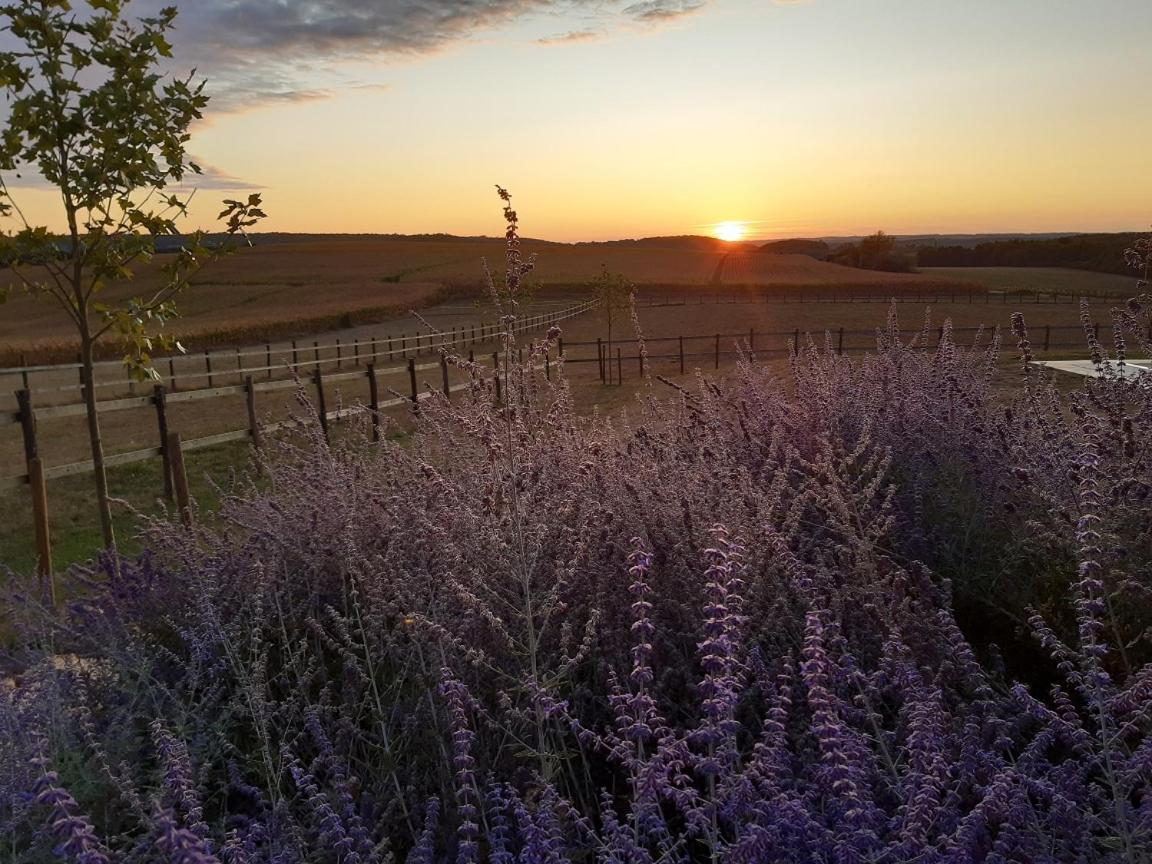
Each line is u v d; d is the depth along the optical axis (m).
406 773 3.06
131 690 3.58
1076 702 3.36
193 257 6.49
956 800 2.24
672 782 2.32
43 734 3.01
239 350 40.72
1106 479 3.66
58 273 6.19
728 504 4.00
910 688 2.62
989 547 4.32
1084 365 16.73
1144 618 3.38
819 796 2.37
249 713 3.33
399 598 3.59
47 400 23.30
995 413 5.29
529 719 2.88
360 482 5.13
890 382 6.34
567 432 5.05
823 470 4.25
